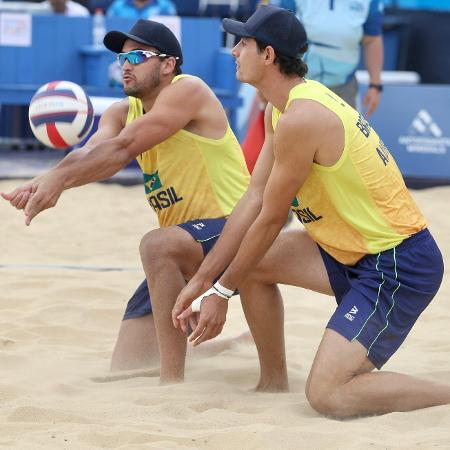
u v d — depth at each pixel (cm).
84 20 3006
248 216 1120
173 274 1191
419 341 1446
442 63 3653
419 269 1088
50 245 2130
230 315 1627
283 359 1191
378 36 2244
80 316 1561
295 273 1141
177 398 1118
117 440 966
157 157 1260
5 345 1389
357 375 1062
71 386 1181
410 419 1024
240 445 951
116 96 2928
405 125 2944
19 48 2956
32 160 3084
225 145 1262
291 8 2161
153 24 1238
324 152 1050
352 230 1091
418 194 2844
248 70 1076
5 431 991
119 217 2442
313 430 994
